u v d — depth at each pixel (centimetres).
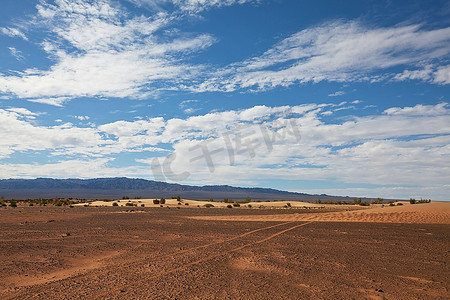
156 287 827
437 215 3002
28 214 3594
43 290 811
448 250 1380
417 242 1600
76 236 1827
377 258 1205
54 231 2052
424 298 759
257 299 744
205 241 1627
